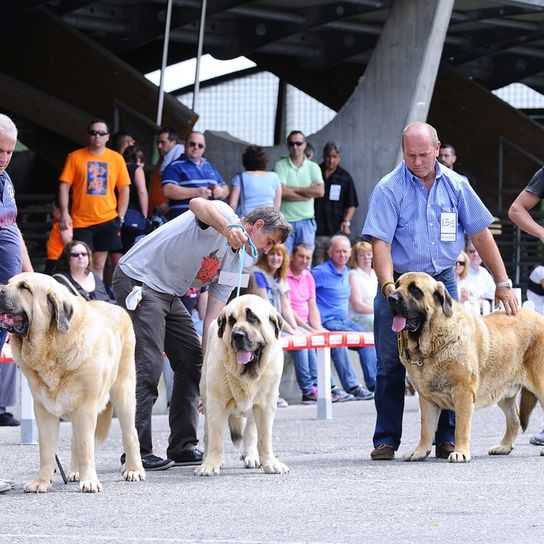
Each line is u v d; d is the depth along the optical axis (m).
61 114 25.42
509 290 11.59
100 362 9.23
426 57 24.48
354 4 26.59
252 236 10.56
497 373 11.41
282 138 33.88
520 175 32.28
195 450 11.30
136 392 10.94
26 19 25.70
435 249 11.41
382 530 7.49
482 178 32.47
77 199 19.33
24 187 30.83
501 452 11.86
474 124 32.22
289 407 17.97
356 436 14.09
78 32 25.81
